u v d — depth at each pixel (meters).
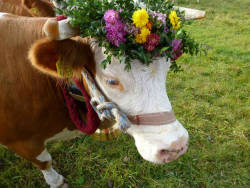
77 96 2.05
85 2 1.51
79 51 1.64
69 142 3.45
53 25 1.45
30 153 2.36
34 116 2.08
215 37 7.13
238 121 4.07
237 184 3.13
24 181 2.96
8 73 1.95
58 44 1.57
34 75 1.95
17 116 2.06
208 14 9.18
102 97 1.76
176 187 3.02
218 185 3.09
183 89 4.75
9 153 3.24
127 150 3.37
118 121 1.66
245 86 4.93
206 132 3.82
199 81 5.01
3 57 1.95
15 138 2.23
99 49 1.68
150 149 1.71
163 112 1.67
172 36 1.54
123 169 3.11
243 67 5.57
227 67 5.48
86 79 1.79
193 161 3.29
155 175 3.11
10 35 1.97
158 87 1.66
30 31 1.97
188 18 2.04
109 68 1.64
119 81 1.65
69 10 1.56
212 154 3.42
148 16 1.45
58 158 3.24
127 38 1.49
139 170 3.13
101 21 1.47
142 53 1.48
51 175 2.77
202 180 3.10
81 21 1.45
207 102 4.44
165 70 1.71
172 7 1.72
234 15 9.23
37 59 1.59
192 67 5.49
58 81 1.97
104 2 1.51
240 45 6.66
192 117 4.03
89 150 3.33
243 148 3.56
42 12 2.40
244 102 4.52
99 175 3.09
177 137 1.68
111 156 3.32
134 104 1.68
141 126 1.71
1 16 2.08
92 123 2.03
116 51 1.50
